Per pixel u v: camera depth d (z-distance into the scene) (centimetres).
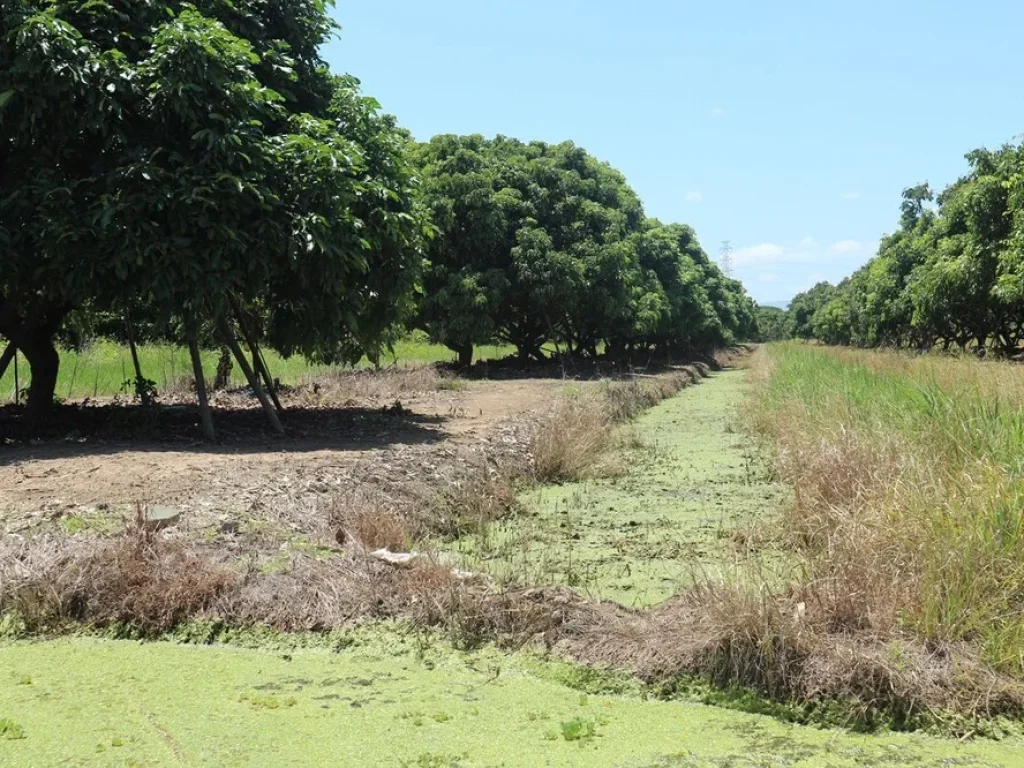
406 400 1706
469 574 602
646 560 709
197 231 994
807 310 9500
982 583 512
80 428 1144
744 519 857
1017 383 1095
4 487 777
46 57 935
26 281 1011
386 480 866
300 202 1047
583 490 1030
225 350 1723
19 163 1048
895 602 504
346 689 475
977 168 2908
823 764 400
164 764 388
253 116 1099
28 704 451
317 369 2127
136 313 1272
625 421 1758
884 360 2052
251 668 503
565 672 495
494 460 1071
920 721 440
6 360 1079
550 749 409
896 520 602
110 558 588
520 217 2664
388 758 397
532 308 2691
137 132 1030
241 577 585
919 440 861
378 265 1223
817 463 809
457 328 2420
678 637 502
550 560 707
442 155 2645
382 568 608
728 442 1459
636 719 445
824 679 458
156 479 811
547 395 1828
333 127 1214
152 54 1009
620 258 2736
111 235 945
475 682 487
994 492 596
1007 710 446
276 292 1209
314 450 1016
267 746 407
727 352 6638
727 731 434
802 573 582
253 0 1211
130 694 465
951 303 2816
